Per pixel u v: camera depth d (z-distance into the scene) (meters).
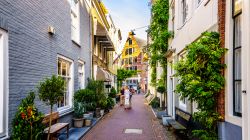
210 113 5.86
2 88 5.55
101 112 15.66
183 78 6.11
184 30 9.85
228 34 5.52
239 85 5.43
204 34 6.03
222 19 5.76
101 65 21.80
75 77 12.23
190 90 5.94
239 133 4.99
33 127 6.00
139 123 13.32
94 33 17.58
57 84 6.57
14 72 6.11
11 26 5.98
